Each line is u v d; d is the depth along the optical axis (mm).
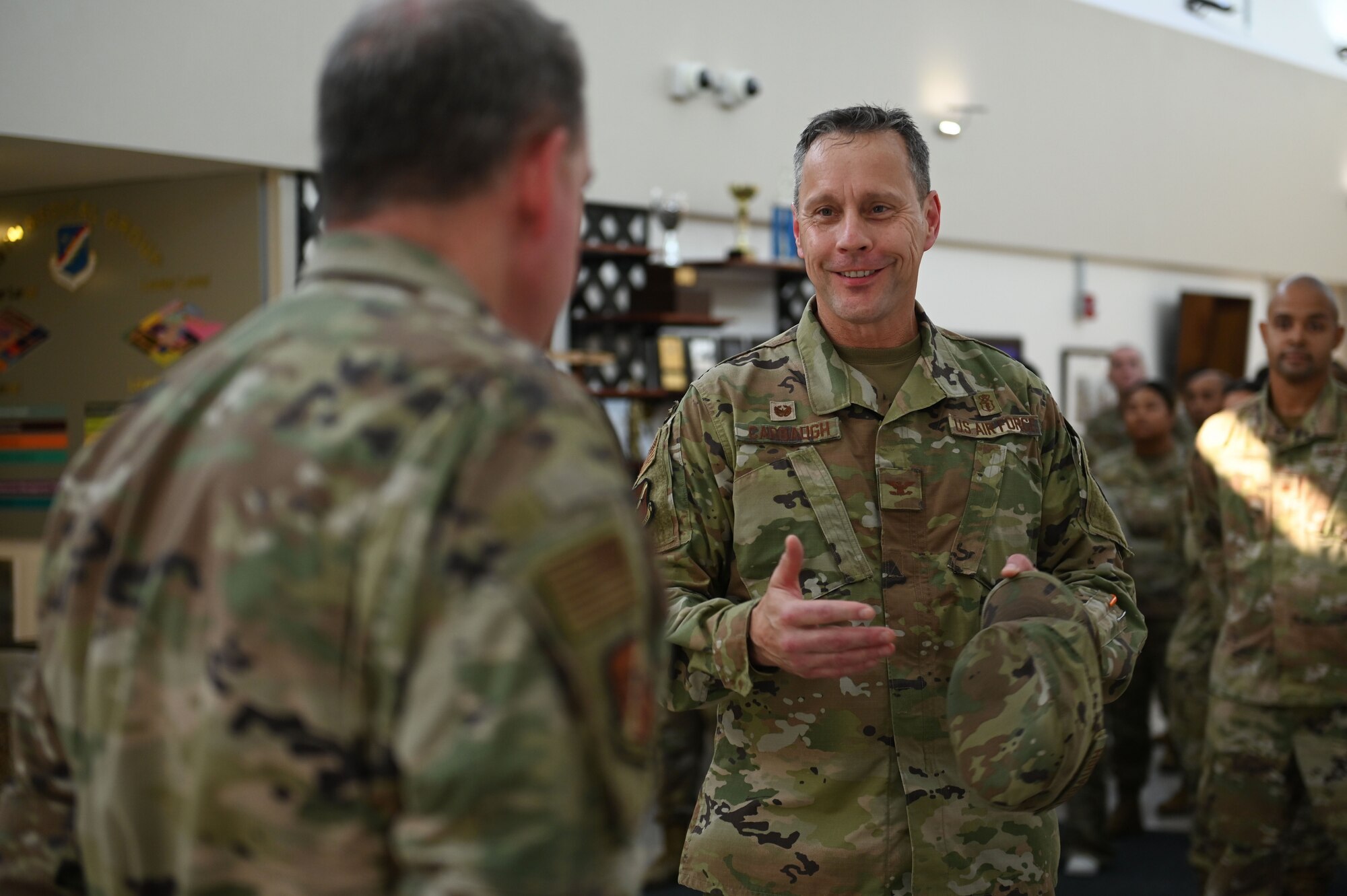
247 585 752
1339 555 3150
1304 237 10031
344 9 4516
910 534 1766
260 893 766
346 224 873
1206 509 3438
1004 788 1428
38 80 3701
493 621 720
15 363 4750
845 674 1519
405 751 720
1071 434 1898
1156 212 8672
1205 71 9023
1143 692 4547
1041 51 7750
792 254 6293
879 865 1696
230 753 754
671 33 5734
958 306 7422
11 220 4766
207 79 4125
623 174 5570
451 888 704
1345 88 10391
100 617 822
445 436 756
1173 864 4172
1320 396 3236
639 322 5582
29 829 904
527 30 867
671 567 1811
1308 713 3184
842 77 6562
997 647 1486
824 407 1815
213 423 815
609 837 758
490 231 872
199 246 4469
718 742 1825
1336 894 3887
